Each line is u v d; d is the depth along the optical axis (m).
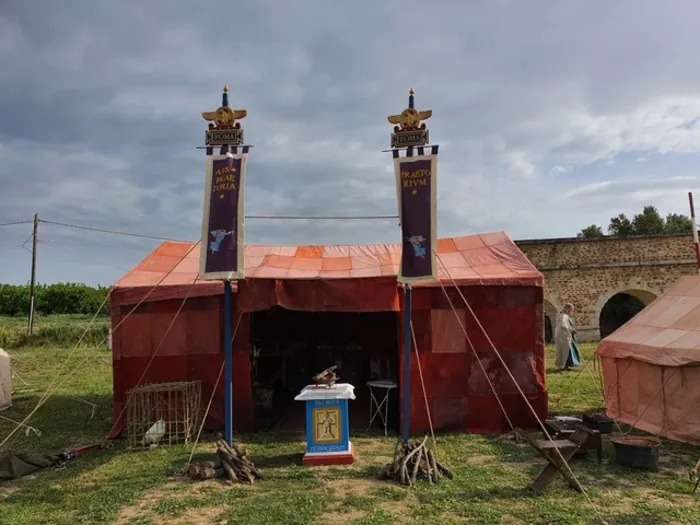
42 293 38.12
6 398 11.27
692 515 5.10
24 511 5.54
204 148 7.27
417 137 7.13
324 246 10.65
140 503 5.71
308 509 5.36
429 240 6.98
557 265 22.47
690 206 9.86
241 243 7.07
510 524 5.00
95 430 9.20
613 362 9.27
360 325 12.10
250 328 9.17
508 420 8.49
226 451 6.62
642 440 6.71
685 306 8.70
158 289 8.89
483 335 8.69
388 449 7.66
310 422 7.05
